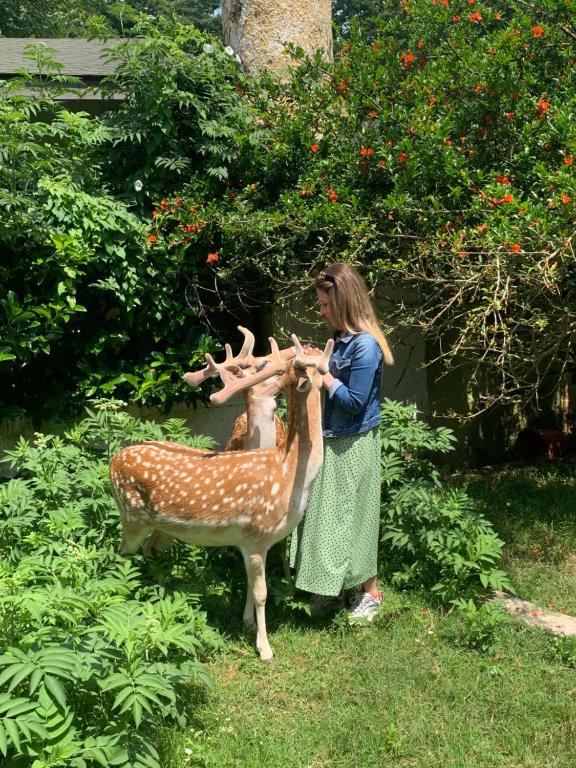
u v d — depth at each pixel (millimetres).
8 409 5816
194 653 2973
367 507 4172
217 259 6227
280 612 4328
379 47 6379
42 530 4148
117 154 6371
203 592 4379
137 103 6293
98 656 2852
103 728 2916
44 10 23375
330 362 4113
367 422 4109
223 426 6945
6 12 22203
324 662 3893
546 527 5773
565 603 4578
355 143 6277
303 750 3193
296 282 6082
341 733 3297
